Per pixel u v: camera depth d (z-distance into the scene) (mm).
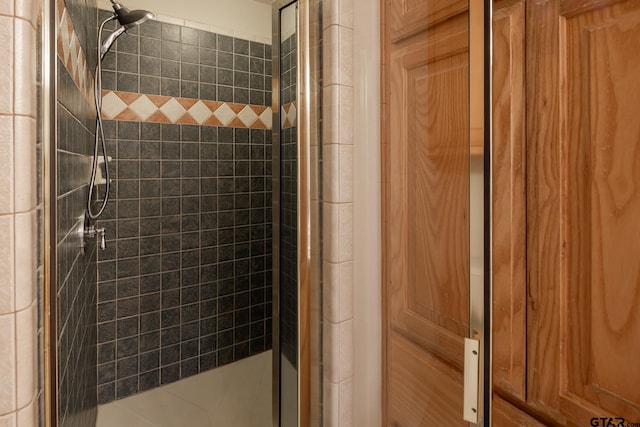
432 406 890
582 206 688
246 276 2400
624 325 634
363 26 956
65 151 806
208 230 2254
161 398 2016
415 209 916
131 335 2031
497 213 841
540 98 747
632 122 611
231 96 2305
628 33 612
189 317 2201
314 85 936
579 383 708
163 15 2072
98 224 1921
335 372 953
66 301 846
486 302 764
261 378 2205
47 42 570
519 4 775
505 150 816
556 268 736
